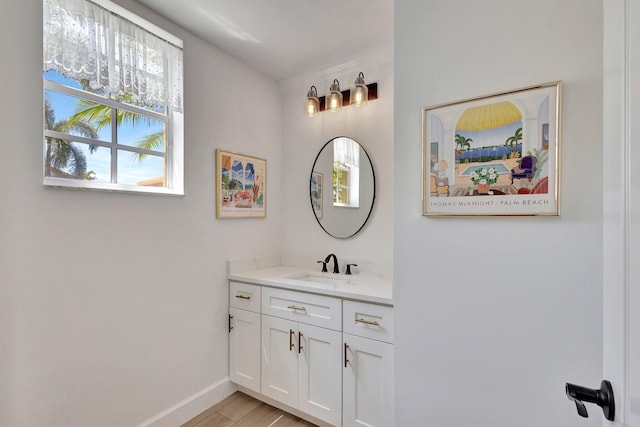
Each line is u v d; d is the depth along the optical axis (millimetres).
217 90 2094
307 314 1812
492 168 1195
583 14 1054
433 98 1324
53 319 1357
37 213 1310
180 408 1842
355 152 2277
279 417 1916
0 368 1218
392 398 1516
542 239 1116
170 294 1812
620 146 503
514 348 1165
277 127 2590
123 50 1588
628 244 470
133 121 1721
